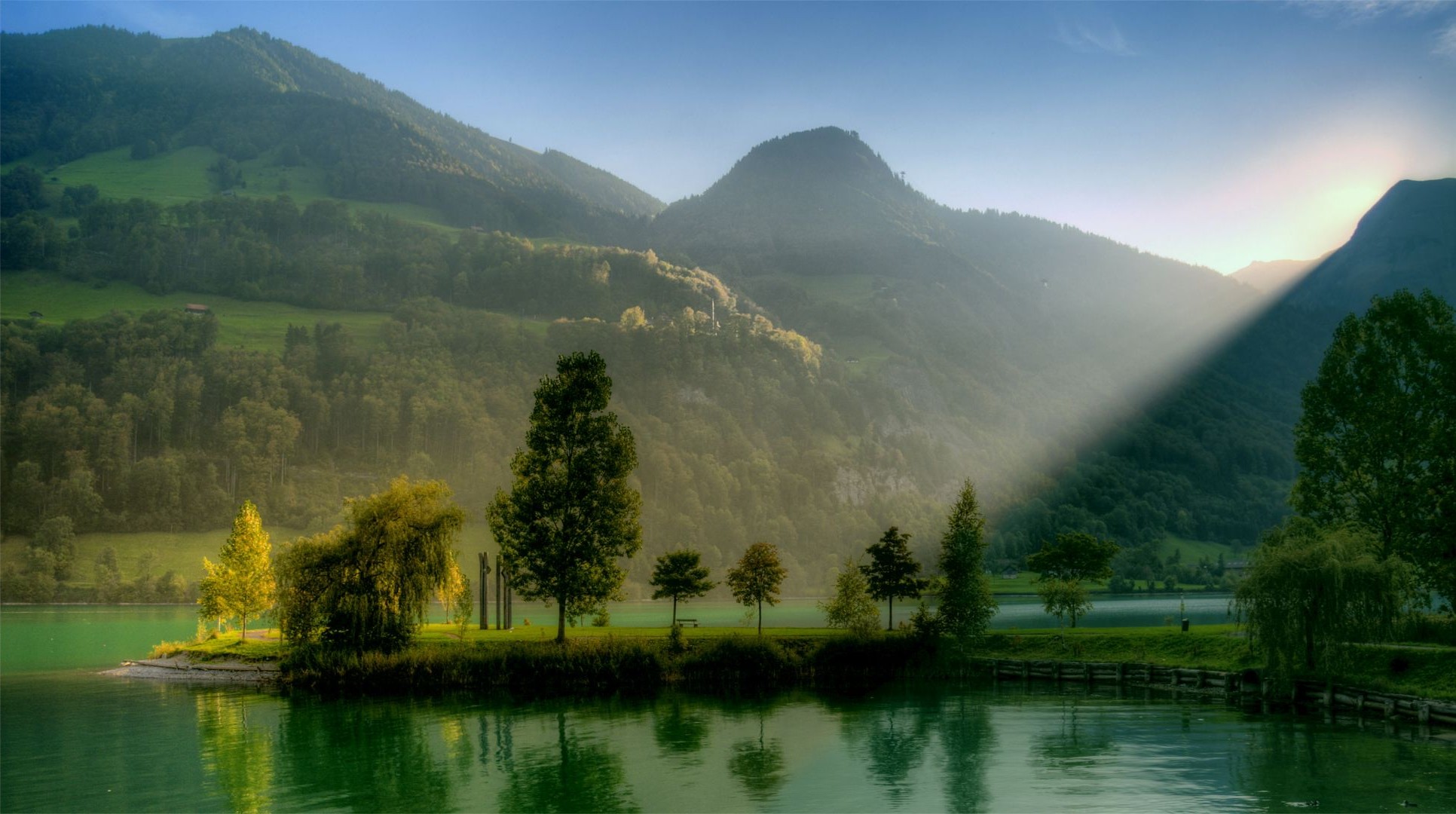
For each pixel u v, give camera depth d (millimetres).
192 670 90125
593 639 85875
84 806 45500
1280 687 66812
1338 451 79750
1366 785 45375
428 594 83375
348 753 56000
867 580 97188
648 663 81000
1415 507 74625
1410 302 77875
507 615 106500
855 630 91438
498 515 88562
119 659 109188
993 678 86125
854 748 56438
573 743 58438
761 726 63750
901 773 50219
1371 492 77562
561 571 85000
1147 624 140125
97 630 155000
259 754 55844
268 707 71562
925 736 59688
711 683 82000
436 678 79312
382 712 69188
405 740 59469
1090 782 47375
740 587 95062
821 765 52312
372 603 81938
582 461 87188
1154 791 45531
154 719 66875
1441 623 71062
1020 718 65562
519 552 85375
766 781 49000
